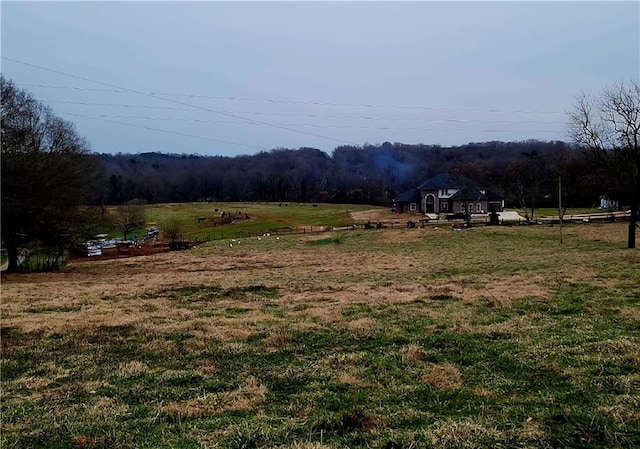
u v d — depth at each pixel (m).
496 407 5.36
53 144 31.44
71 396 6.26
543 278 16.19
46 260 36.97
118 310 12.47
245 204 110.00
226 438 4.76
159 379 6.79
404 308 11.61
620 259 21.80
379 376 6.55
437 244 41.44
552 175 77.75
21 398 6.23
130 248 52.34
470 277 18.20
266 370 7.03
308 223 72.81
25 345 8.87
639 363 6.55
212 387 6.42
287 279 20.58
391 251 37.59
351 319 10.48
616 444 4.38
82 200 34.03
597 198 82.38
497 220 55.84
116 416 5.49
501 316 10.31
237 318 10.98
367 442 4.57
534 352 7.29
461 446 4.39
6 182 27.27
